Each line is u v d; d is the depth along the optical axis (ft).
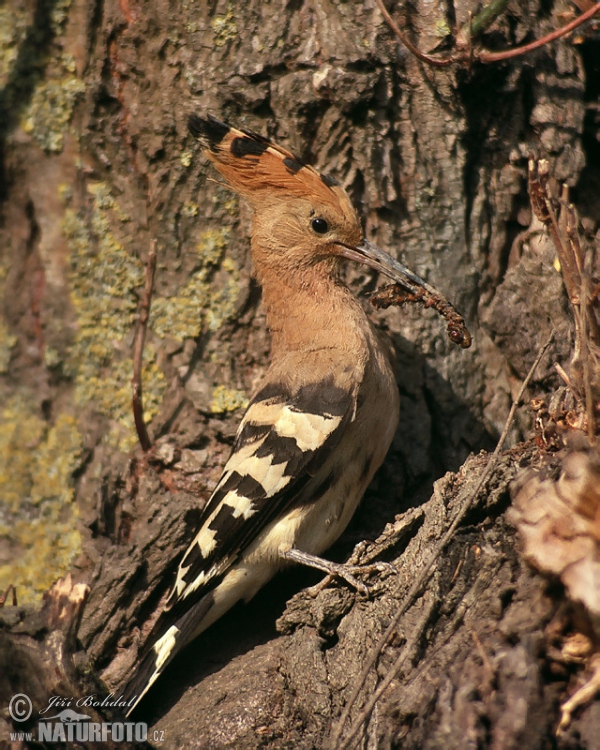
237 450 27.12
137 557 27.73
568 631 19.89
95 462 29.60
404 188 28.60
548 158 28.45
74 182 30.22
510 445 28.37
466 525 23.31
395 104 28.22
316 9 28.02
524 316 28.58
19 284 30.76
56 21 29.73
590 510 19.60
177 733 24.32
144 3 28.86
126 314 30.01
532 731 19.21
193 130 28.12
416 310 29.22
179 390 29.68
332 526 27.17
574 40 28.66
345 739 20.26
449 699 19.93
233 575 26.71
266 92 28.37
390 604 23.49
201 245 29.73
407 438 28.86
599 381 22.44
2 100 30.32
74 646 23.68
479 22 26.71
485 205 28.89
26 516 29.66
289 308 28.86
